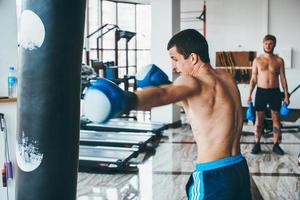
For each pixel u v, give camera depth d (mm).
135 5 11586
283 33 10531
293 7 10391
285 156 5840
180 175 4910
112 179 4793
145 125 7500
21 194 1202
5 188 3461
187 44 1854
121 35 9633
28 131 1178
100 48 10812
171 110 8258
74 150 1227
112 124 7555
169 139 7074
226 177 1823
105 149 5770
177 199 4078
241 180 1863
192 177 1915
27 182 1188
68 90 1188
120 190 4379
